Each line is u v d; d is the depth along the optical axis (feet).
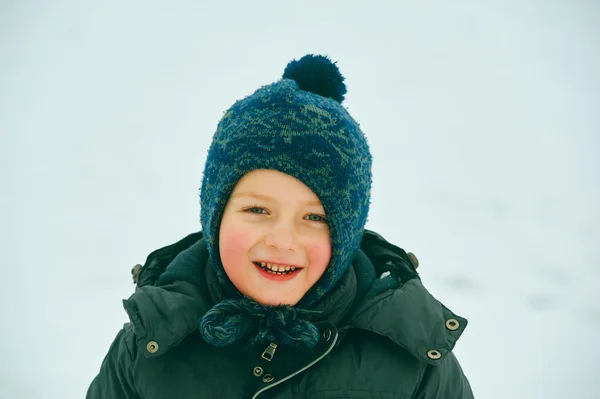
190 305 4.83
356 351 4.89
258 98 4.55
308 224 4.48
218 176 4.55
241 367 4.79
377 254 5.57
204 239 5.28
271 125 4.35
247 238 4.40
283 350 4.80
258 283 4.47
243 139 4.40
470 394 5.34
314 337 4.42
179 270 5.12
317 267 4.51
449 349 4.74
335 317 4.91
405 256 5.38
